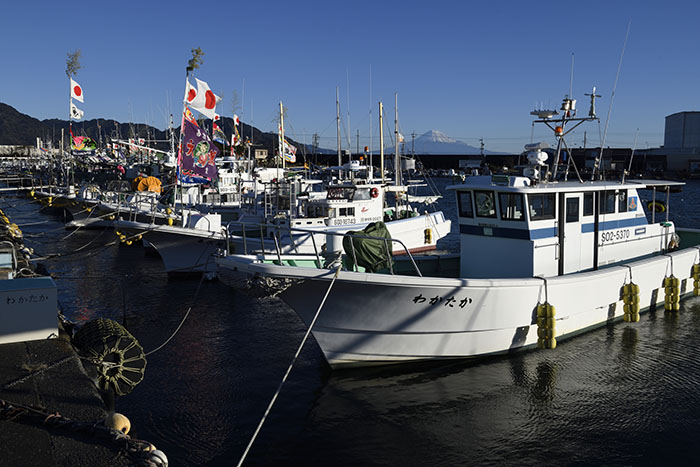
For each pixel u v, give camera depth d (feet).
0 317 23.63
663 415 27.43
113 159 159.33
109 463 14.93
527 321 33.99
